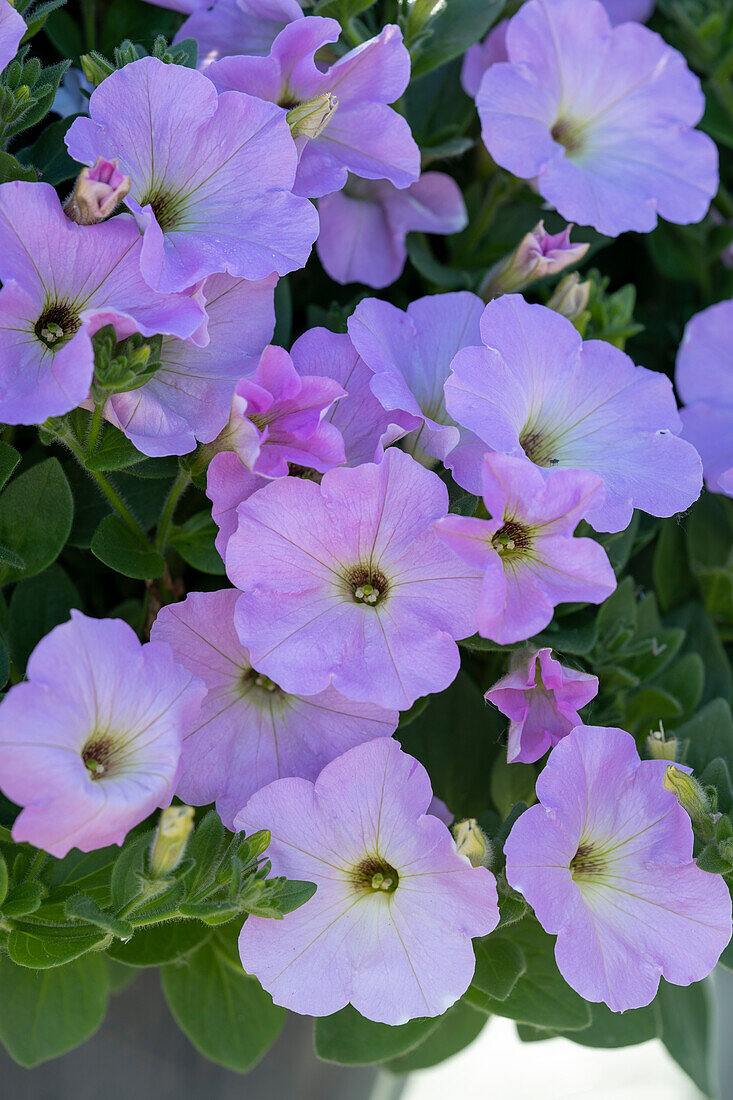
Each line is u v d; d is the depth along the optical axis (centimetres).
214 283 67
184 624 66
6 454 67
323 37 69
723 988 125
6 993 69
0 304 63
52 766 60
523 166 74
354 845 66
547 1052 128
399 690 65
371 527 65
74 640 61
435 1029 71
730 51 82
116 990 74
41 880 67
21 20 66
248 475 66
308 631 65
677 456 68
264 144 66
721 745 72
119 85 65
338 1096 84
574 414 69
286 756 67
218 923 66
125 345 65
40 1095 81
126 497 71
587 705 71
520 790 72
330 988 65
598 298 76
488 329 67
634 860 66
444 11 74
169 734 62
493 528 63
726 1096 124
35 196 63
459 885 65
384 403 65
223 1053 71
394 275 76
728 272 83
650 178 77
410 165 71
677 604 80
